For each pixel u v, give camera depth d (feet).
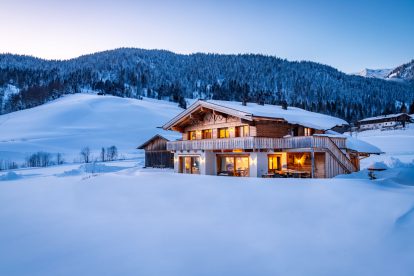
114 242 21.18
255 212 27.22
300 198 30.76
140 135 290.97
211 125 82.79
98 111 366.63
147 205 31.78
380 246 18.63
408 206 24.95
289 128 76.28
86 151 209.87
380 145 147.74
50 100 491.72
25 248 20.75
